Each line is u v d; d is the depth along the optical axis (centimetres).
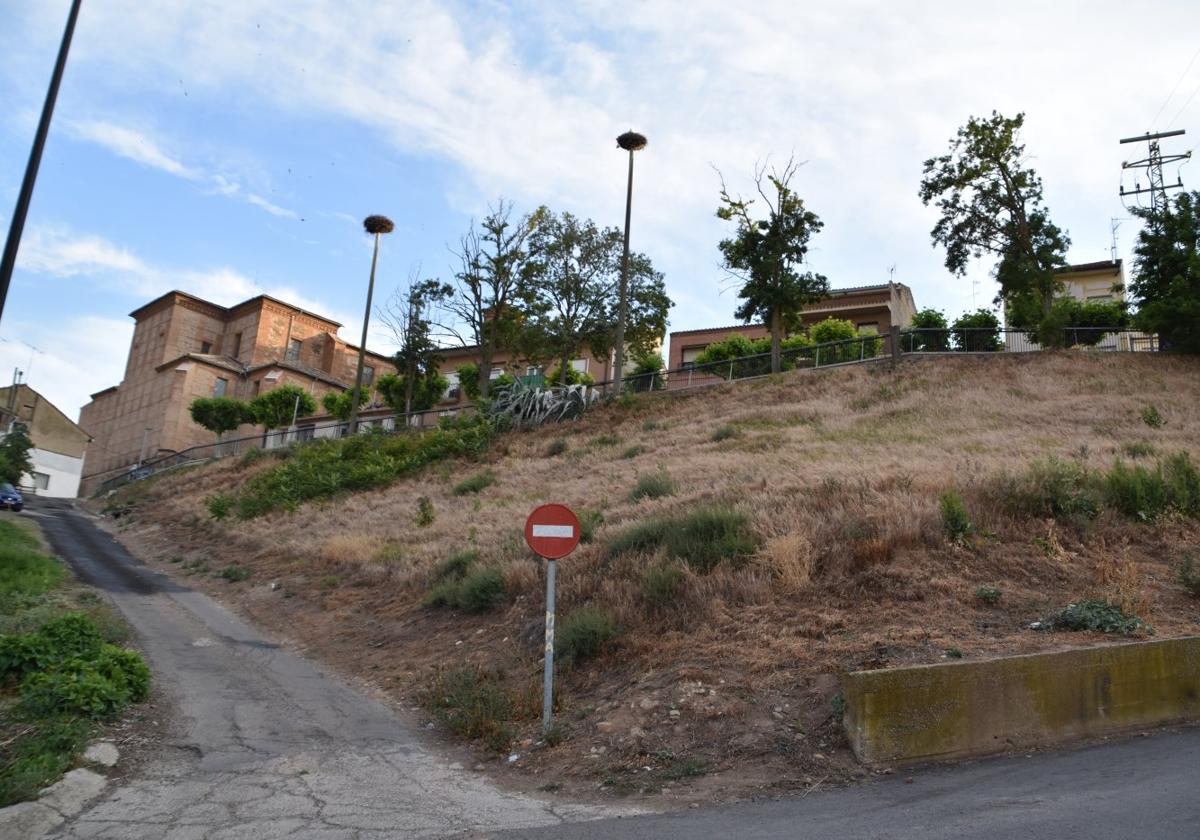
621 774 690
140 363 7788
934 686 684
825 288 3656
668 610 1020
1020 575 1017
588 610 1060
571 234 4300
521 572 1309
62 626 943
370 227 4525
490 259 4269
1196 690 757
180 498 3822
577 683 935
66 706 786
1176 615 888
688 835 532
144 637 1273
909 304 5469
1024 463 1600
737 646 893
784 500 1368
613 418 3428
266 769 712
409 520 2308
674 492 1825
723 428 2745
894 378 3231
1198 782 548
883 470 1617
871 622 903
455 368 6209
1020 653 773
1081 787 560
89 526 3450
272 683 1051
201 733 809
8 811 568
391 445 3647
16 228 1150
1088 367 3095
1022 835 473
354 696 1015
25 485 6200
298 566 1972
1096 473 1385
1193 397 2581
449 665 1097
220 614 1562
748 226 3694
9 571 1647
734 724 740
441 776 719
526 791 675
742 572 1057
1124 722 721
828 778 636
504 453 3247
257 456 4225
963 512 1130
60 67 1238
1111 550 1114
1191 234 3241
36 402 6562
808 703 755
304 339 7700
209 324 7756
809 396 3222
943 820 515
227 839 550
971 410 2659
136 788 648
